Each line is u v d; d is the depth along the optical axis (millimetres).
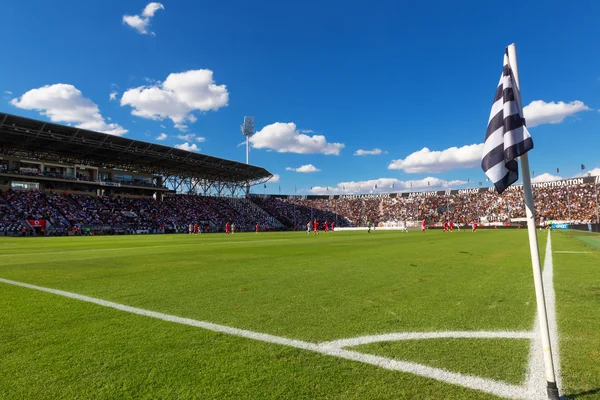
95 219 52812
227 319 4316
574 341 3504
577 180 72438
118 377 2754
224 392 2514
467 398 2406
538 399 2395
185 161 62344
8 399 2434
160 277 7582
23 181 51406
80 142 48094
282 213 89438
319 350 3297
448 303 5094
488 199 81500
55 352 3254
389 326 4012
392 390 2525
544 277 7398
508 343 3461
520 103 2893
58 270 8758
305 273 8070
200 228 63656
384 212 91875
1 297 5574
